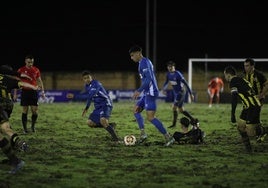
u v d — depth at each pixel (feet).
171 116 163.02
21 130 117.60
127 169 67.72
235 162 73.46
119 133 111.65
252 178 62.54
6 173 64.95
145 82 87.10
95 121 95.04
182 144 92.02
